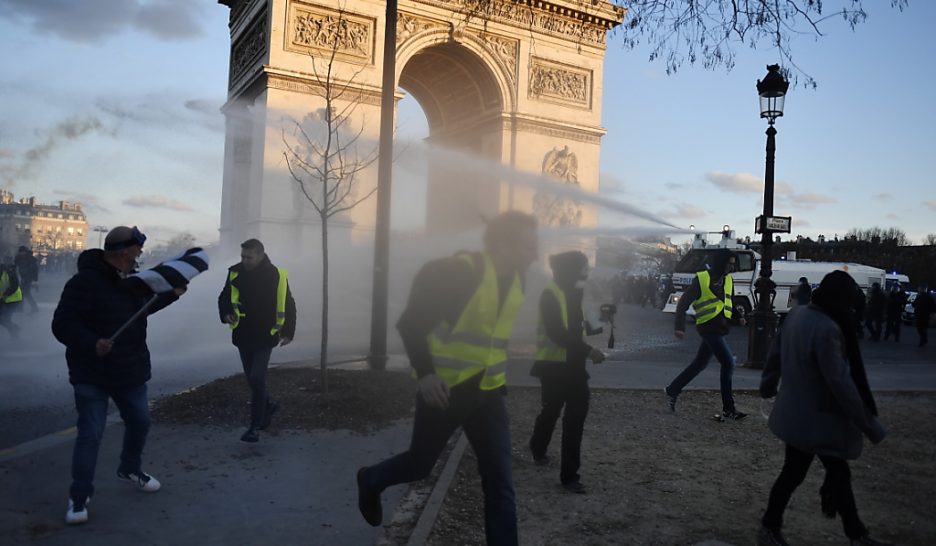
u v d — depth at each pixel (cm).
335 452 761
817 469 762
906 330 3766
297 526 548
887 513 621
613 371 1459
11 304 1678
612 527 559
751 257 3453
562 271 661
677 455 796
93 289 561
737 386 1277
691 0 1010
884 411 1123
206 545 507
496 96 3359
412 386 1108
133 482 627
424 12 3078
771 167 1519
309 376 1139
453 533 527
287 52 2806
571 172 3441
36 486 625
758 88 1514
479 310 427
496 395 446
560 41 3459
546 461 743
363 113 2847
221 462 713
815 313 526
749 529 565
